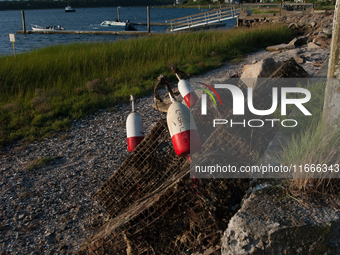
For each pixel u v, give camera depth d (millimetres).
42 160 5902
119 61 13719
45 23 83625
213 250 2594
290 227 2262
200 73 12664
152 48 15500
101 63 13203
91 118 8328
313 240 2314
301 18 24312
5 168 5707
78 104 8961
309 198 2605
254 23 26641
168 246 2818
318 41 16219
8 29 64812
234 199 2967
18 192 4855
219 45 16875
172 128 2801
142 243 2803
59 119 8211
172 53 15344
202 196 2711
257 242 2270
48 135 7188
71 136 7184
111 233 2887
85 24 74750
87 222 4074
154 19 89188
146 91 10461
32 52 15984
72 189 4887
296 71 4738
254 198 2674
